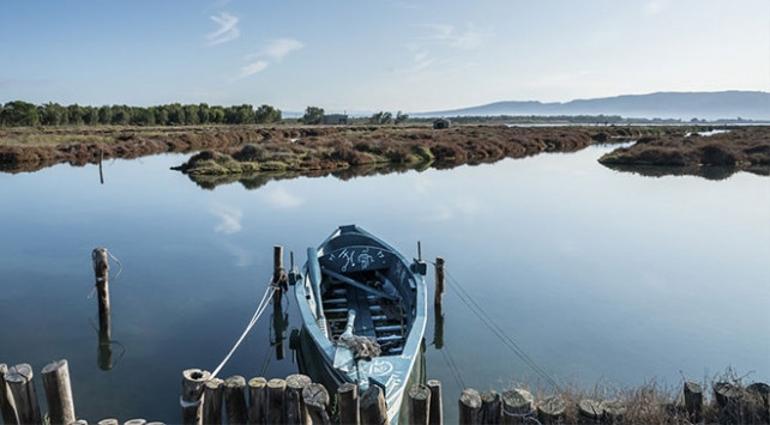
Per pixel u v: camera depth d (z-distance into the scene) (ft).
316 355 26.08
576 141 190.08
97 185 94.07
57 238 56.65
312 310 28.48
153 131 215.92
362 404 15.94
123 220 66.13
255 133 203.62
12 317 34.86
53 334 32.30
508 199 80.94
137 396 25.11
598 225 62.59
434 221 65.98
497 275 43.93
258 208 74.79
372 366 21.03
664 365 28.27
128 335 32.30
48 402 17.43
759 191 85.87
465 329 33.12
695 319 34.53
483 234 58.59
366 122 401.08
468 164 130.62
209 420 17.88
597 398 20.22
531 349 30.25
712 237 56.44
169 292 40.19
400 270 36.04
